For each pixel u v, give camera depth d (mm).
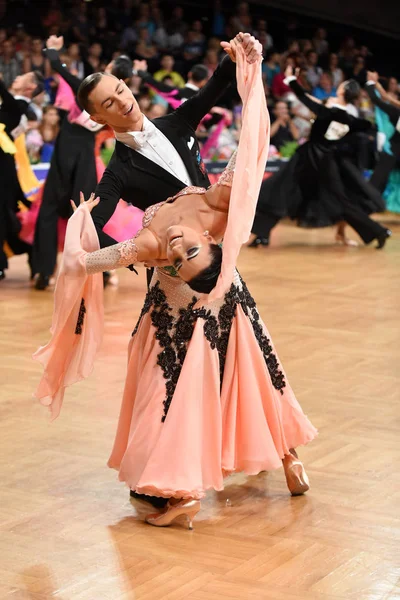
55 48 7570
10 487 3900
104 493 3861
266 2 17250
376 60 19562
